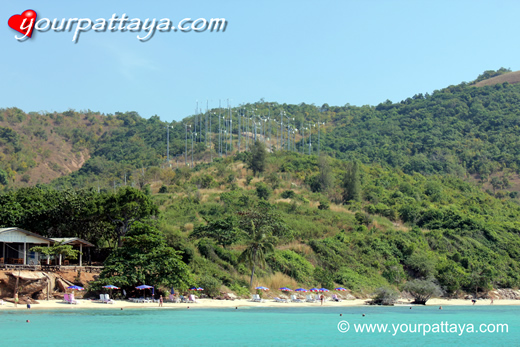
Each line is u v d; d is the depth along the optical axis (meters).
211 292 77.69
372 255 107.56
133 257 68.12
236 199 130.00
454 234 127.75
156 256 69.25
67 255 69.38
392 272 101.75
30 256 70.81
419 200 160.62
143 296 70.25
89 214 75.06
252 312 68.44
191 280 72.19
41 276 63.88
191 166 196.38
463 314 74.94
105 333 48.66
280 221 104.12
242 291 81.06
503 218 154.50
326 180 156.88
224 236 91.88
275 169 169.75
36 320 53.25
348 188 151.12
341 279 95.62
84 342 44.53
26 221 78.38
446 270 105.81
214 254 88.06
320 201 138.00
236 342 47.28
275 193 144.75
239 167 171.12
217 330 52.94
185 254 81.94
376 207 140.50
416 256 108.62
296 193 147.62
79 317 56.31
